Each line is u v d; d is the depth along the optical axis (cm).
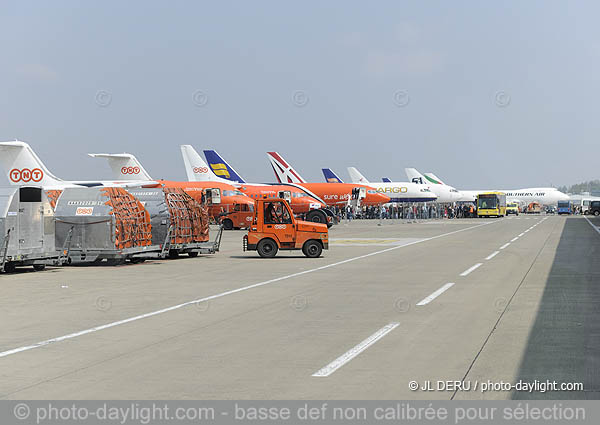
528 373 909
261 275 2284
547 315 1394
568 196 16112
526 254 3091
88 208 2753
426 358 1005
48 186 5312
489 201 11112
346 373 917
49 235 2586
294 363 980
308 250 3047
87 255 2756
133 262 2927
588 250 3328
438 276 2184
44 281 2156
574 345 1091
